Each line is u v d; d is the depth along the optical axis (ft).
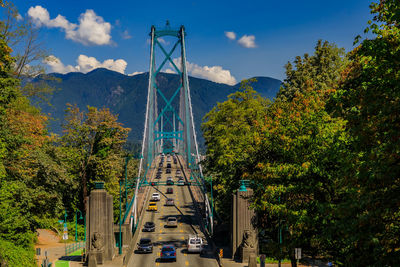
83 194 216.13
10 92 111.04
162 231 199.62
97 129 220.84
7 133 110.52
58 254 151.53
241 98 203.41
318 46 219.20
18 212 112.78
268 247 95.96
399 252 45.70
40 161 131.75
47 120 185.37
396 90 47.85
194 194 294.87
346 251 67.10
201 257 148.15
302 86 192.65
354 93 58.44
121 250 147.74
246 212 138.10
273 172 94.68
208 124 209.97
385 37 53.62
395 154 46.39
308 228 82.02
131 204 221.05
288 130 94.38
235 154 150.71
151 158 483.10
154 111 597.52
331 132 83.97
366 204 46.68
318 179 83.05
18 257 95.20
